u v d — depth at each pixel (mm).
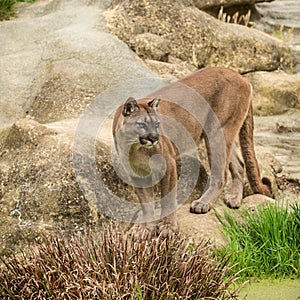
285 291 8664
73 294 7387
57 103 13445
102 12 17547
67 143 9992
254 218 10047
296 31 20781
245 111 10961
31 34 16750
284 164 13883
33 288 7707
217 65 17438
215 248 9180
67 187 9562
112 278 7699
